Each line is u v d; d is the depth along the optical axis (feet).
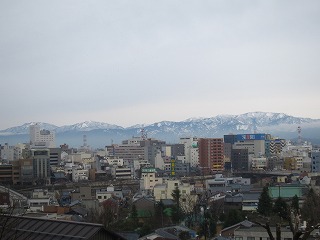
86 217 230.07
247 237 180.45
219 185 415.85
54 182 492.13
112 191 363.56
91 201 285.02
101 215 234.17
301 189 338.34
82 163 628.69
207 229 218.59
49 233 90.58
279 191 322.75
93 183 463.01
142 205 297.74
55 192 359.87
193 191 367.86
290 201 301.43
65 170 555.69
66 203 313.12
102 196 348.18
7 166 488.85
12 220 97.91
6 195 268.41
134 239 186.29
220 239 188.44
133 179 520.01
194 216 265.95
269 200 256.73
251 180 511.40
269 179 476.95
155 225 241.35
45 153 533.14
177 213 261.24
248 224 197.06
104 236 89.45
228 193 350.64
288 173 519.60
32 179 483.92
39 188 410.31
